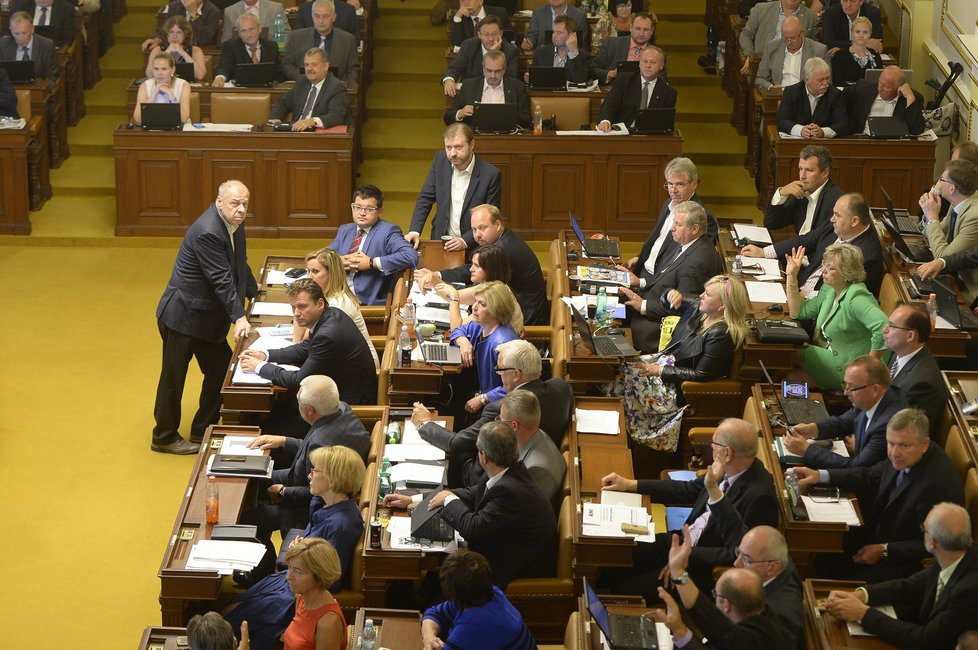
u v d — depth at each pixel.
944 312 11.70
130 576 10.60
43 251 16.34
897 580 8.34
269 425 11.24
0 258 16.11
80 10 19.30
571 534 8.88
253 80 17.14
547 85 17.27
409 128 19.25
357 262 12.95
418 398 11.27
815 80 16.06
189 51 17.70
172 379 12.12
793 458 9.77
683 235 12.34
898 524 9.05
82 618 10.07
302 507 9.81
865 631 8.09
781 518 9.23
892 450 8.87
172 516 11.42
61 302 15.11
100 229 16.70
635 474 11.59
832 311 11.37
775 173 16.44
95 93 19.52
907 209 16.33
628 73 16.88
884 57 18.36
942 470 8.96
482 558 7.77
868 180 16.25
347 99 16.69
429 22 21.72
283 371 11.00
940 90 17.58
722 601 7.62
